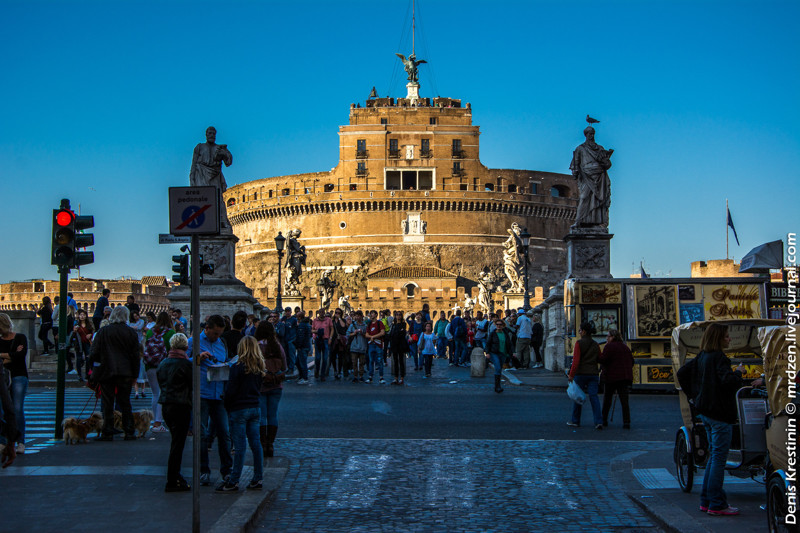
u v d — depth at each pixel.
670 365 24.48
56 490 11.04
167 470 11.80
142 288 121.56
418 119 134.38
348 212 131.88
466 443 15.20
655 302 24.92
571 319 26.12
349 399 22.27
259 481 11.30
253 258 139.38
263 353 13.73
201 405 11.70
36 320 31.38
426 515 10.26
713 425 9.94
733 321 12.76
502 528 9.72
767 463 9.71
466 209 131.12
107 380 14.96
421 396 23.28
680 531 9.09
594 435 16.48
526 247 42.66
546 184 138.50
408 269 124.69
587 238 28.69
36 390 24.41
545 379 27.77
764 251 24.16
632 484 11.83
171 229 9.38
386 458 13.74
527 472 12.77
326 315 29.23
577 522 9.99
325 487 11.76
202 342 12.27
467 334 40.78
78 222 15.34
